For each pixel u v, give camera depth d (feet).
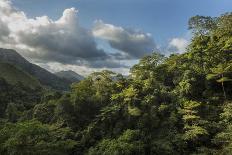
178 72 291.58
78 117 278.67
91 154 230.07
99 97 292.81
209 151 212.84
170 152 220.84
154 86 271.90
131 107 252.83
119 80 303.68
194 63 291.17
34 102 472.03
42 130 222.28
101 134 254.88
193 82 263.29
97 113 284.00
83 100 283.59
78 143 248.11
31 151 211.61
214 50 291.58
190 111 234.38
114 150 217.97
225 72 257.14
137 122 246.88
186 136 222.28
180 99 257.14
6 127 231.30
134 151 222.48
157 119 243.40
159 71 300.61
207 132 223.92
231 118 229.45
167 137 230.07
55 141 233.76
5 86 493.36
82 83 321.73
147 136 234.17
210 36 326.24
